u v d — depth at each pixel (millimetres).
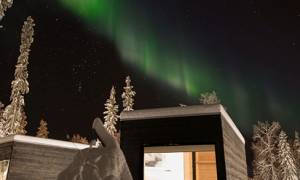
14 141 12617
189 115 9109
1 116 36594
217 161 8359
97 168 2820
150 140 9312
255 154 44062
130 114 9828
